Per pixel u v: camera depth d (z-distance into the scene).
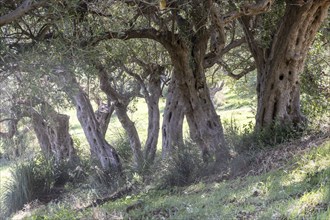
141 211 7.82
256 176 8.86
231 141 11.52
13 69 6.41
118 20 7.62
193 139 11.16
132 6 7.83
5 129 11.40
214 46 11.51
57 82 6.69
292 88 11.44
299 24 10.77
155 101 14.54
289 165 8.81
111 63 10.62
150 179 11.54
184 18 9.92
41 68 6.47
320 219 5.62
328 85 14.00
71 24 6.74
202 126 11.00
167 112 13.52
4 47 6.32
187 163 10.67
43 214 9.73
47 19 6.74
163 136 13.63
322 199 6.31
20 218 10.84
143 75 14.14
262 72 11.79
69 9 6.71
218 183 9.43
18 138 12.37
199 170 10.62
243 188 8.09
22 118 7.13
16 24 6.89
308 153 9.01
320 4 10.45
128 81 14.71
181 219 6.79
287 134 11.05
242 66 15.21
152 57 13.52
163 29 9.95
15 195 12.58
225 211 6.75
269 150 10.39
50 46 6.64
